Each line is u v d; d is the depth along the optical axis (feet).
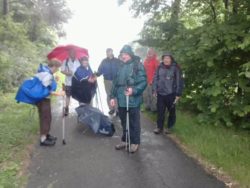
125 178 10.63
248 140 14.29
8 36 33.32
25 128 15.38
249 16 14.38
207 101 17.51
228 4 18.79
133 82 12.77
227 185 10.23
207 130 15.47
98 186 10.05
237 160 11.87
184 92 19.30
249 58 16.33
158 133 15.88
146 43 22.03
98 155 12.66
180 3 23.50
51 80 13.34
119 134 15.66
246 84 16.01
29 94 13.05
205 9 20.89
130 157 12.51
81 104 17.74
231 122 16.29
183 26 20.24
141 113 20.61
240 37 15.55
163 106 15.74
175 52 18.24
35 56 37.11
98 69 19.63
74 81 18.10
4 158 11.69
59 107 22.36
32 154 12.54
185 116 18.44
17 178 10.30
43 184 10.08
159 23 21.80
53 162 11.84
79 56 19.11
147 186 10.10
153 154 12.89
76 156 12.50
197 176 10.85
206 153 12.51
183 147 13.78
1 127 15.03
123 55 12.90
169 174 10.99
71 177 10.63
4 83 27.17
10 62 28.30
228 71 16.35
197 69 18.72
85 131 15.94
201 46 15.80
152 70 19.97
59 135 15.23
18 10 42.93
